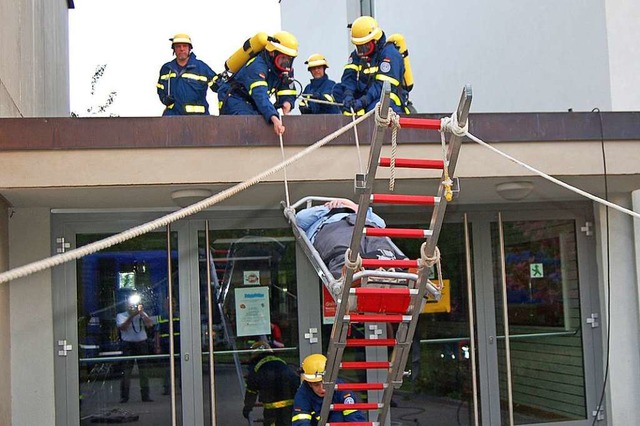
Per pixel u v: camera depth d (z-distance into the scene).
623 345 7.46
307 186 6.27
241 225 7.09
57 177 5.63
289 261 7.14
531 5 9.51
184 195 6.23
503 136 6.18
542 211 7.59
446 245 7.49
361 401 7.23
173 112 7.54
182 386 6.87
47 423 6.53
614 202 7.46
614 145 6.34
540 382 7.47
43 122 5.60
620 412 7.41
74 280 6.80
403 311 4.55
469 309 7.45
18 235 6.62
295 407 5.45
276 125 5.83
